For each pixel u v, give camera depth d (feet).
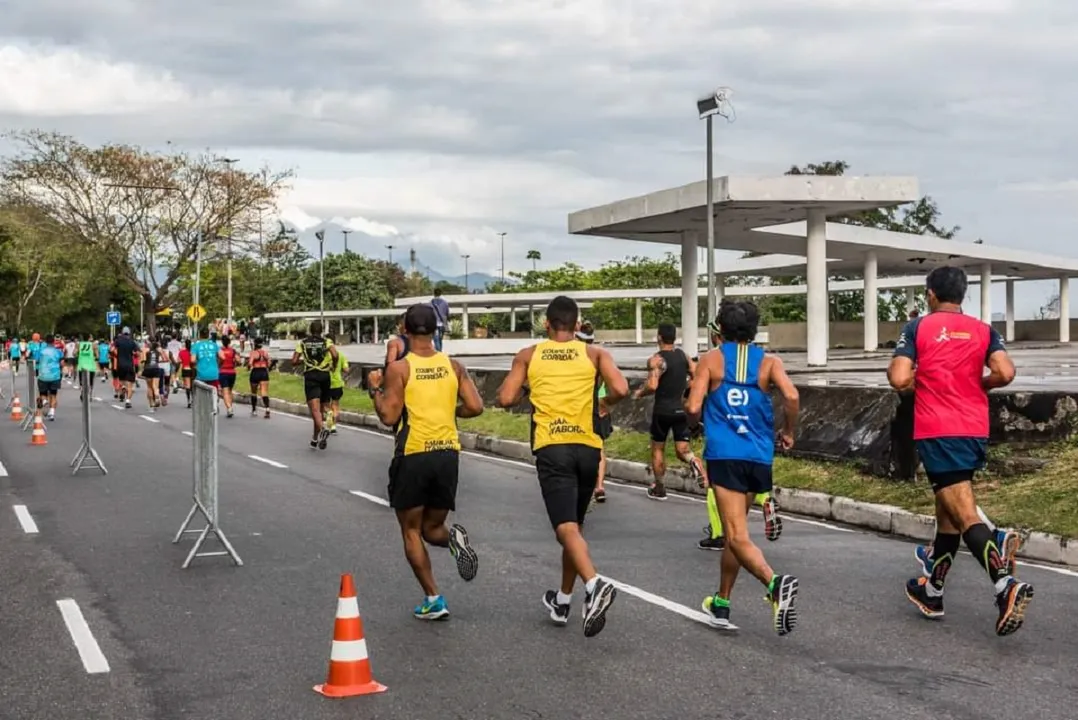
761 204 94.68
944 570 23.75
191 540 33.42
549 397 22.58
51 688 19.30
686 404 22.06
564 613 23.24
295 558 30.58
